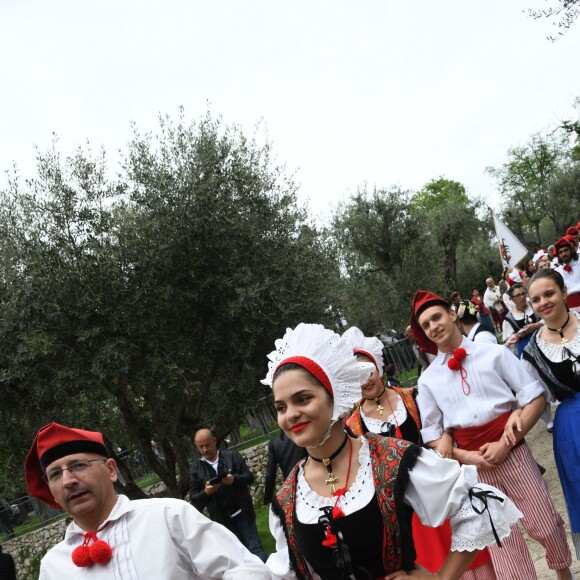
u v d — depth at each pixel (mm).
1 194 10484
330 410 2424
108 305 10094
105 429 10758
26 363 9750
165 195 10914
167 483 11250
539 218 43000
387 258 27750
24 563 14062
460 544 2299
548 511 3969
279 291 11086
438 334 4281
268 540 9523
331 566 2369
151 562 2572
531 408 4031
